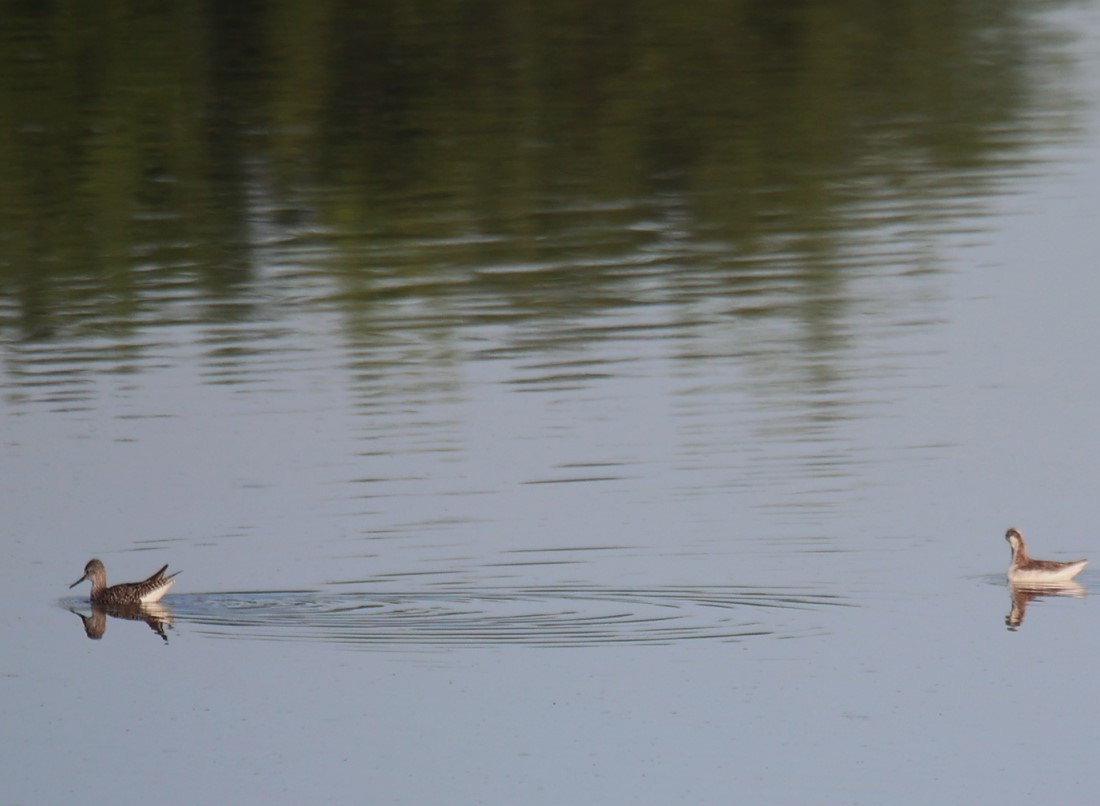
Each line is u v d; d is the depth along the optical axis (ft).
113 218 319.47
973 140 356.59
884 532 183.93
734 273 284.61
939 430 213.87
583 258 296.10
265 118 360.69
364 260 297.12
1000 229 300.20
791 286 276.41
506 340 254.88
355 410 225.15
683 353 246.88
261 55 387.55
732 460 205.77
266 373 240.73
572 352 248.52
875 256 289.74
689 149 350.84
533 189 332.39
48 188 331.57
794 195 327.47
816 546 180.55
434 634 162.40
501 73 381.19
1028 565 171.73
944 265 282.15
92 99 368.27
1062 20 445.37
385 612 168.04
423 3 414.21
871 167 341.21
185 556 183.11
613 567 176.55
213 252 301.84
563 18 410.93
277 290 281.13
